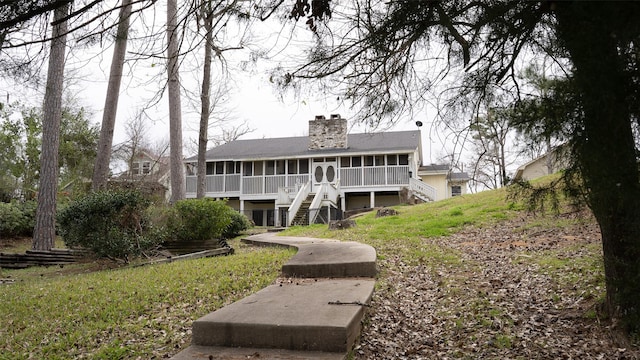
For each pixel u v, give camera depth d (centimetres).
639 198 246
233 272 695
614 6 187
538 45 335
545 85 291
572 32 215
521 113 307
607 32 195
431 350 386
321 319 363
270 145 2900
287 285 550
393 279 629
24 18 315
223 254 984
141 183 2239
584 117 238
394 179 2447
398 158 2512
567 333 387
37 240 1234
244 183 2639
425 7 318
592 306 413
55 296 636
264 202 2748
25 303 614
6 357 424
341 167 2570
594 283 486
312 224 1952
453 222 1220
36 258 1126
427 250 859
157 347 415
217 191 2664
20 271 1027
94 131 2708
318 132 2667
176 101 1538
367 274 598
